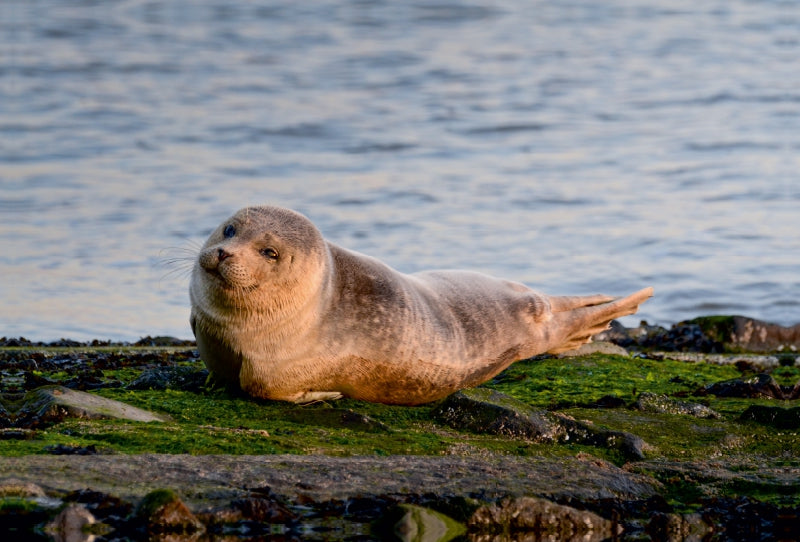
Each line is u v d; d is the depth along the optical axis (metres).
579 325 40.53
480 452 28.42
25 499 22.70
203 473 24.70
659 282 66.56
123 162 93.00
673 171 97.81
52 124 107.69
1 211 74.50
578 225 79.19
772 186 92.31
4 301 55.97
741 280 67.56
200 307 32.25
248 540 23.14
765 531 25.91
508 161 101.19
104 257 64.81
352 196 85.06
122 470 24.42
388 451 27.86
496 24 195.12
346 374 33.41
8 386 33.47
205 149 100.88
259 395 33.12
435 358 34.62
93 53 153.38
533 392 36.34
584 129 116.56
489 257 69.62
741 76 148.75
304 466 25.73
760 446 31.36
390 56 160.25
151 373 34.59
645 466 28.70
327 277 32.81
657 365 42.44
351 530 23.77
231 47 163.62
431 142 108.44
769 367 45.00
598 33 187.88
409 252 69.50
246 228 31.89
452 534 24.08
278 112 119.62
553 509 25.05
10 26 173.00
